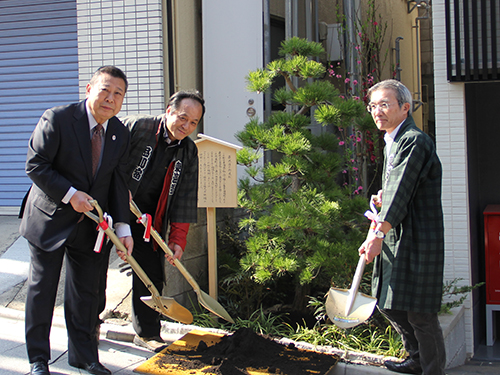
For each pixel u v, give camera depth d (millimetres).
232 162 3549
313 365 2779
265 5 5141
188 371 2643
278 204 3561
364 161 5574
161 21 4656
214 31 5273
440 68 4195
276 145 3545
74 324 2666
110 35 4734
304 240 3648
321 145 3871
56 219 2459
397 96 2561
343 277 3467
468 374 3469
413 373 2797
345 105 3551
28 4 5621
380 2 7129
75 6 5516
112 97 2432
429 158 2471
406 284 2506
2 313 3490
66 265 2684
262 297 4016
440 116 4215
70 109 2480
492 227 4777
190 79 5336
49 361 2803
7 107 5719
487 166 5438
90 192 2529
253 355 2883
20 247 4438
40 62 5625
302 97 3609
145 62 4676
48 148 2395
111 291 3723
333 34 6137
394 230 2559
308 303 3826
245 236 4512
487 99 5395
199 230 4105
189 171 3109
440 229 2520
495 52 3988
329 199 3676
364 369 2889
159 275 3158
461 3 4062
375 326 3473
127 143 2695
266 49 5164
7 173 5730
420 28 9258
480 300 5184
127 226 2658
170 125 2871
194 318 3656
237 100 5250
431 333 2521
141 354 3037
